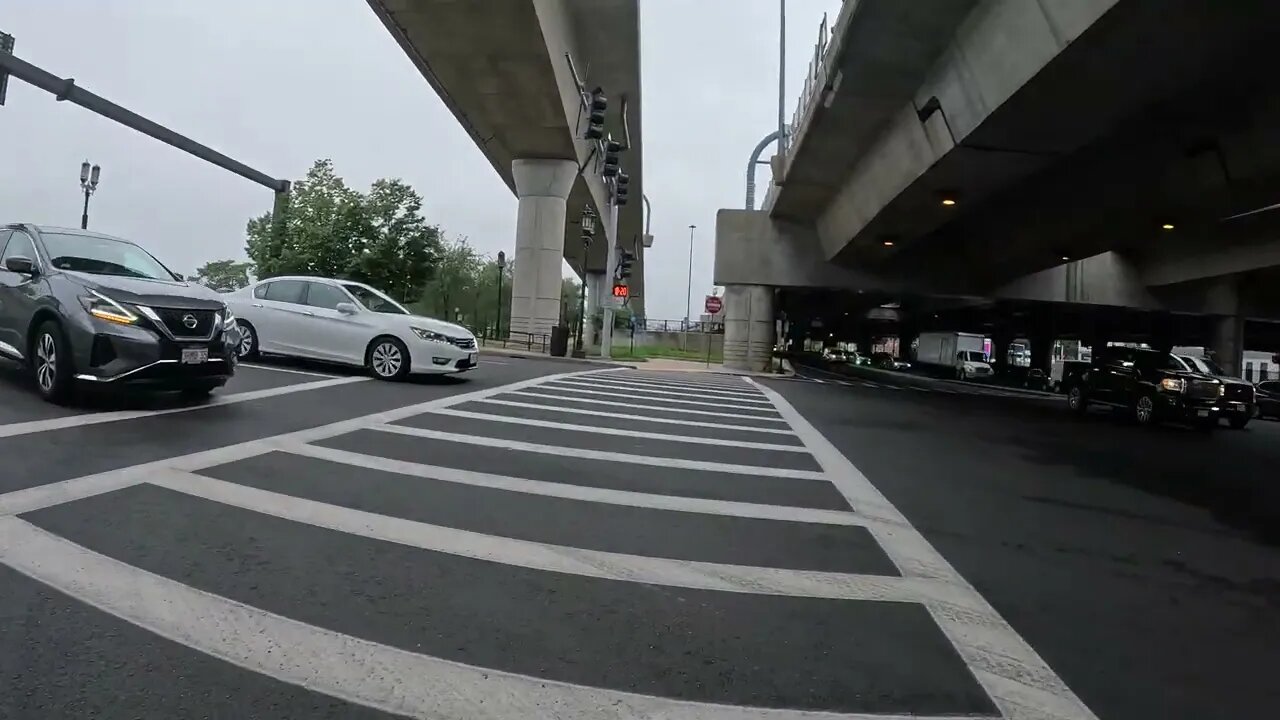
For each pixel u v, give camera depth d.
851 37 13.38
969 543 5.36
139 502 4.94
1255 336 48.53
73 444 6.27
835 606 3.99
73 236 8.68
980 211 22.09
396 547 4.47
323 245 29.97
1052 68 10.45
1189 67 10.28
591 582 4.14
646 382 17.67
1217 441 14.58
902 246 27.00
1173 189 16.73
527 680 3.04
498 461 6.95
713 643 3.46
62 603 3.44
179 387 7.84
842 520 5.74
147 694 2.77
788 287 33.62
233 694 2.80
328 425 8.06
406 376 12.77
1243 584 4.76
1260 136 13.02
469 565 4.27
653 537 5.00
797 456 8.40
